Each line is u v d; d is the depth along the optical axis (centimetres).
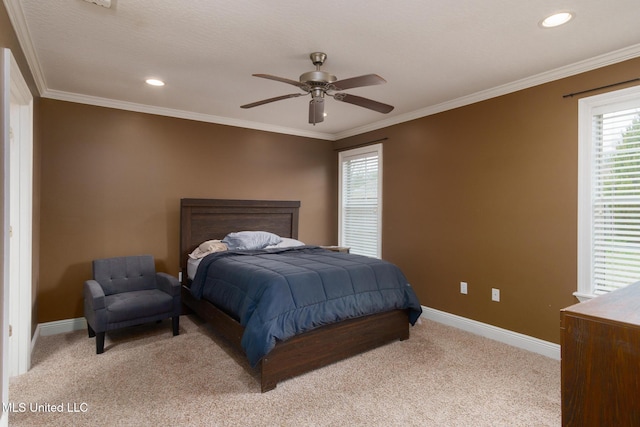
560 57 271
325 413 217
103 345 301
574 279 287
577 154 285
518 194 324
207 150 445
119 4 202
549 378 262
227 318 291
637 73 256
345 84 245
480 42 248
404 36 239
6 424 188
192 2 200
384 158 468
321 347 272
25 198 266
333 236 557
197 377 260
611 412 83
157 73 306
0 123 181
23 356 264
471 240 363
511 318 329
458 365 283
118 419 208
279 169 505
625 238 264
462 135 372
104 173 380
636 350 79
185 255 415
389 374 267
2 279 184
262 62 283
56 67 292
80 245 367
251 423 206
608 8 205
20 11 209
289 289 259
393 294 317
